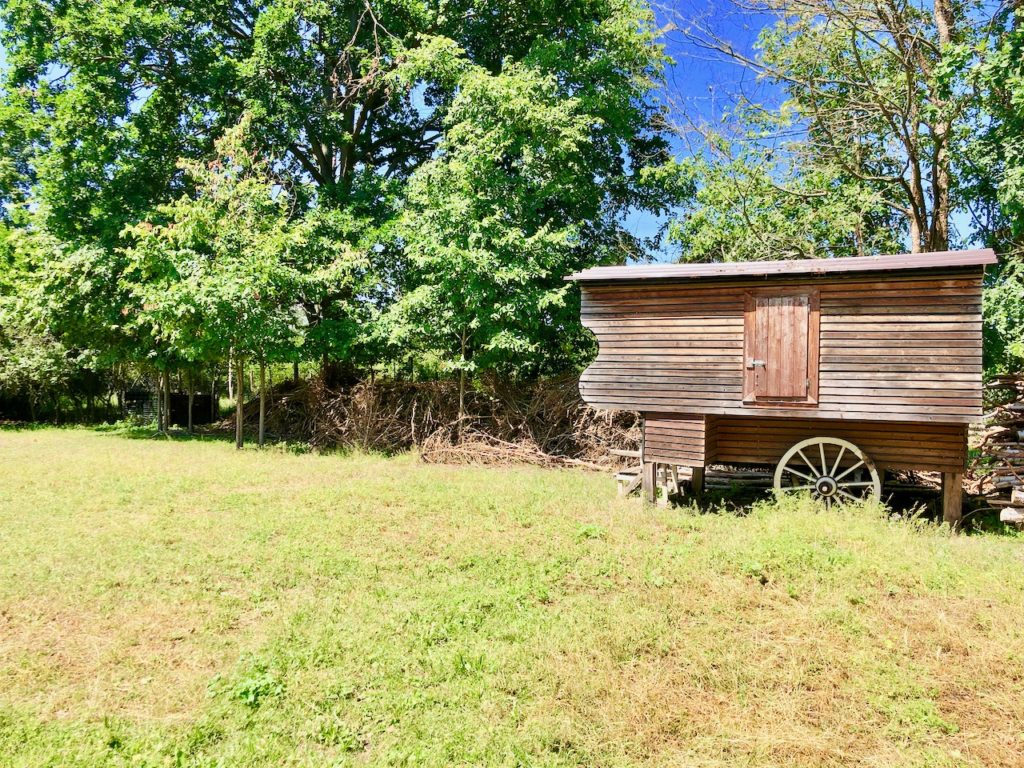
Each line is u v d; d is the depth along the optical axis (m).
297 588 6.32
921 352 8.27
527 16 20.00
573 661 4.87
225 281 14.72
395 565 6.96
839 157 16.22
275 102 19.06
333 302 18.61
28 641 5.16
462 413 16.44
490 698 4.37
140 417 25.19
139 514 9.12
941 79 12.06
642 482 10.04
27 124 19.00
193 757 3.74
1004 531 8.70
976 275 8.05
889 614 5.68
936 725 4.19
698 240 18.66
